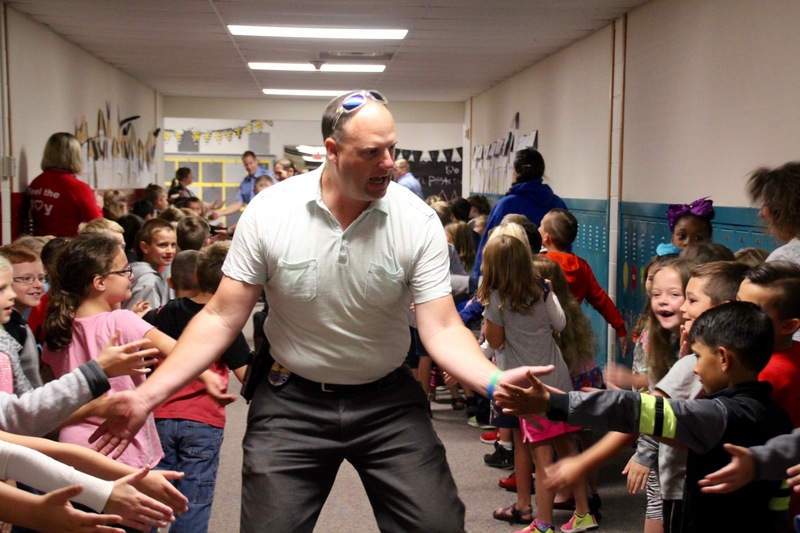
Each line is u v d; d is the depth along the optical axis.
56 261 3.02
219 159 19.70
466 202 8.59
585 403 2.09
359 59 9.16
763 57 4.51
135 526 1.98
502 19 6.84
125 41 8.08
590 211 7.50
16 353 2.82
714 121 5.12
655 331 3.28
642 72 6.30
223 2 6.26
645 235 6.24
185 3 6.31
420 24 7.07
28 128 6.85
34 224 6.49
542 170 6.21
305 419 2.40
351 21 6.96
